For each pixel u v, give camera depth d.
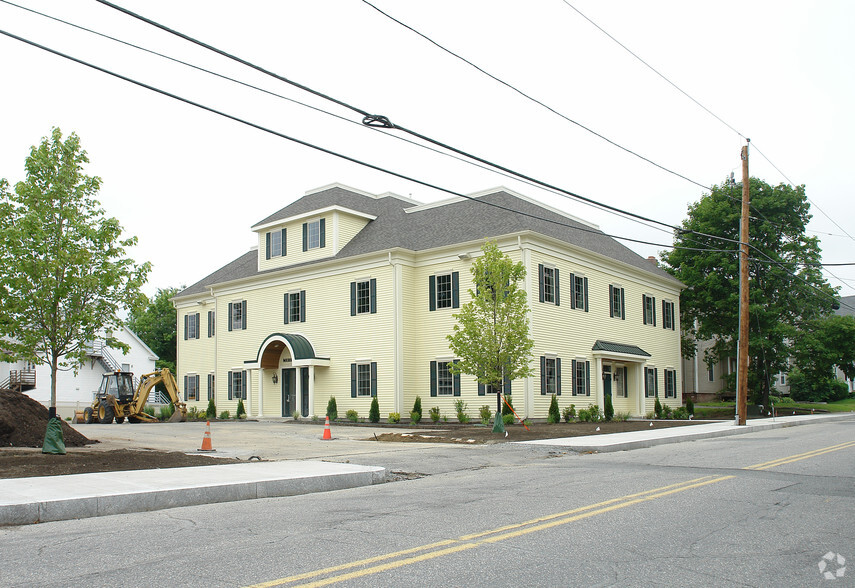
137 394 33.16
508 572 5.74
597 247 34.44
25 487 9.88
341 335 32.66
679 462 14.51
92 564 6.15
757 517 8.18
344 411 32.06
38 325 14.99
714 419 34.41
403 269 30.98
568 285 30.92
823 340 39.22
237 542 7.01
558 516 8.26
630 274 36.47
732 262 40.94
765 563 6.09
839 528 7.57
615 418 31.97
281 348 35.06
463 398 29.20
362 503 9.63
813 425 28.56
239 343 38.03
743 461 14.41
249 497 10.38
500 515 8.39
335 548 6.66
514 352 22.08
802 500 9.39
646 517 8.17
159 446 18.09
